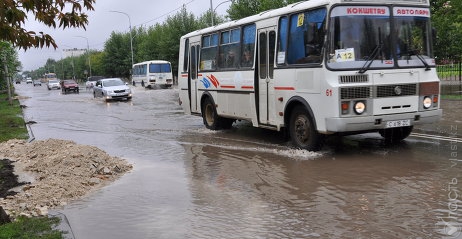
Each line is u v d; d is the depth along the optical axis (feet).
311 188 23.98
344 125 29.01
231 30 42.73
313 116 31.24
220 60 45.09
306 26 31.86
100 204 22.89
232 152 35.17
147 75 169.68
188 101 53.16
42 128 59.57
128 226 19.43
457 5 60.29
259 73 38.09
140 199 23.45
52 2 18.60
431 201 20.75
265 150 35.04
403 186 23.34
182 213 20.84
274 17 35.68
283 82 34.55
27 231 18.31
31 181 28.63
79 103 110.11
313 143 32.27
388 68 29.99
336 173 26.73
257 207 21.26
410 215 19.07
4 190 26.73
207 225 19.07
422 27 31.76
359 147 33.94
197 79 50.34
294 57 33.24
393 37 30.50
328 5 29.60
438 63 95.04
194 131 48.60
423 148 32.58
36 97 152.15
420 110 31.09
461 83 88.69
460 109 50.72
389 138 35.68
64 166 30.14
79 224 19.95
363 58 29.68
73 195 24.73
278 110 35.60
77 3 19.12
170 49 181.98
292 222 18.98
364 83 29.40
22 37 18.49
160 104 93.71
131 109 83.56
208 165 31.01
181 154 35.58
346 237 17.07
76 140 46.42
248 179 26.61
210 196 23.47
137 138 45.60
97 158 31.73
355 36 29.76
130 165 31.63
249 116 40.06
